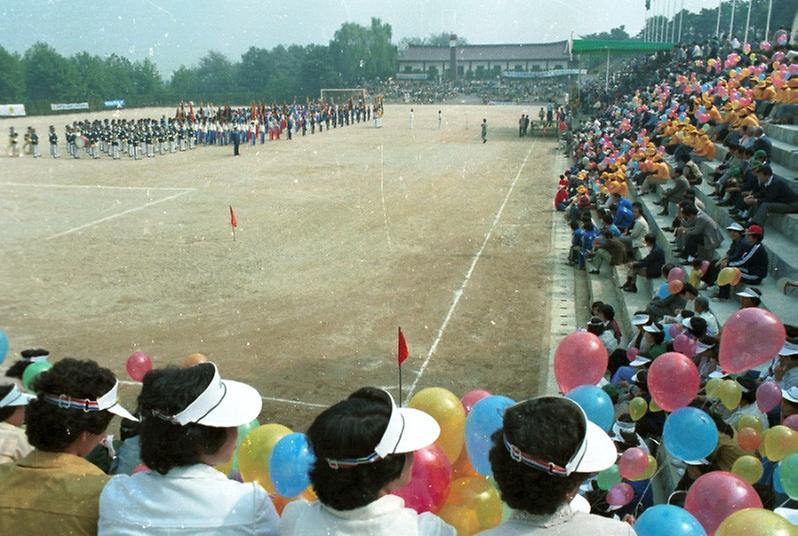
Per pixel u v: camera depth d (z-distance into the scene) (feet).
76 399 8.71
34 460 8.68
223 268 50.39
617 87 172.45
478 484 11.39
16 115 201.87
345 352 35.37
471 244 57.16
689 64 127.65
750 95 64.23
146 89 256.32
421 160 110.83
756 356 14.58
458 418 11.82
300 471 10.39
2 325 39.19
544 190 82.99
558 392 30.68
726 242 41.29
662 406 14.56
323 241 58.18
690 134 63.41
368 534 6.97
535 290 45.47
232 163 109.19
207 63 296.92
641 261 40.70
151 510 7.59
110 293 44.91
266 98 274.57
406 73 323.78
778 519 8.27
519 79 311.68
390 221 65.67
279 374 32.81
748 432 15.37
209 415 7.77
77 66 232.32
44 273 49.26
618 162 69.67
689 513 9.98
